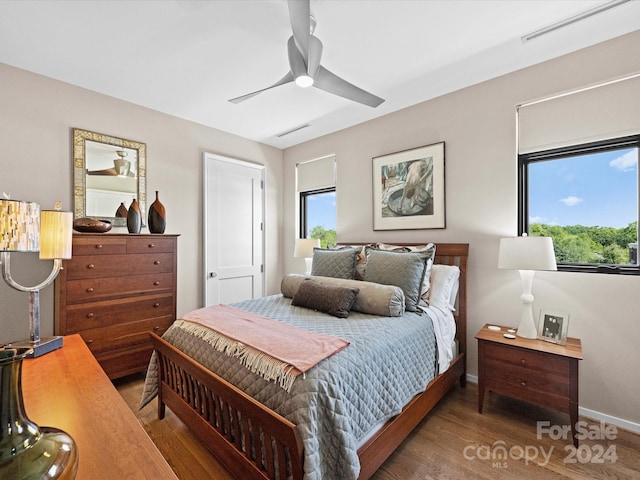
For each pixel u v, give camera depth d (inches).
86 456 30.6
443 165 112.0
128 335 102.3
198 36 79.9
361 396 55.1
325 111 126.9
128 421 36.8
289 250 173.5
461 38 80.9
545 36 80.1
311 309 90.7
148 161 123.3
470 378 104.9
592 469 64.3
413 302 88.5
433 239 115.3
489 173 101.9
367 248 114.0
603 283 81.5
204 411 65.8
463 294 104.0
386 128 129.8
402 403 65.6
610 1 67.9
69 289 91.0
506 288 98.1
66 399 41.4
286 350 57.2
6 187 92.4
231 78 101.3
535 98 92.7
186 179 135.3
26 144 95.7
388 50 85.8
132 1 67.4
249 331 68.2
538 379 76.2
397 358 67.1
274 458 49.3
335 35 79.1
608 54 81.0
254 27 76.4
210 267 142.9
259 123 140.3
